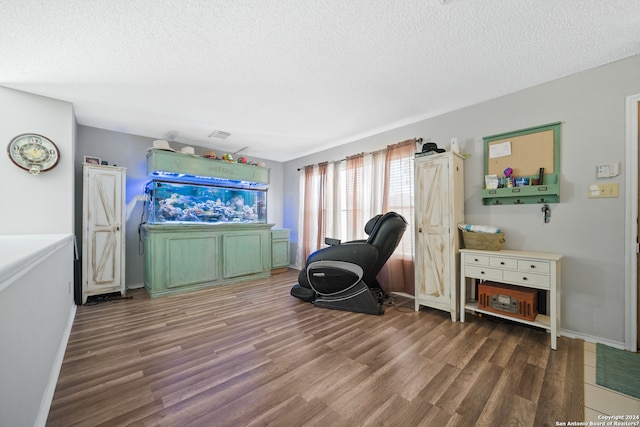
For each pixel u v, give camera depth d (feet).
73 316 8.61
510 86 8.09
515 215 8.39
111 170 10.68
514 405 4.60
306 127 11.69
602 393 4.90
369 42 6.05
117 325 8.03
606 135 6.90
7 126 8.00
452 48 6.28
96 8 4.94
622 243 6.68
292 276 14.90
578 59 6.73
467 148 9.47
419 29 5.62
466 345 6.78
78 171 11.02
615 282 6.76
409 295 11.05
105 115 10.19
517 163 8.31
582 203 7.24
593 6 4.97
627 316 6.59
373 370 5.66
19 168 8.16
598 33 5.74
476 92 8.46
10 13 4.99
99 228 10.35
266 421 4.23
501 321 8.34
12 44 5.94
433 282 8.98
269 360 6.07
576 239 7.32
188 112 10.00
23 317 3.44
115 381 5.25
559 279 7.29
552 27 5.56
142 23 5.37
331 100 9.04
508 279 7.45
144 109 9.69
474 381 5.28
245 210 15.01
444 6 4.97
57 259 6.01
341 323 8.25
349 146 13.88
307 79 7.68
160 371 5.61
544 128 7.83
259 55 6.53
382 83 7.91
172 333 7.48
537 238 7.96
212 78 7.59
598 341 6.94
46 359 4.67
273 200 18.08
